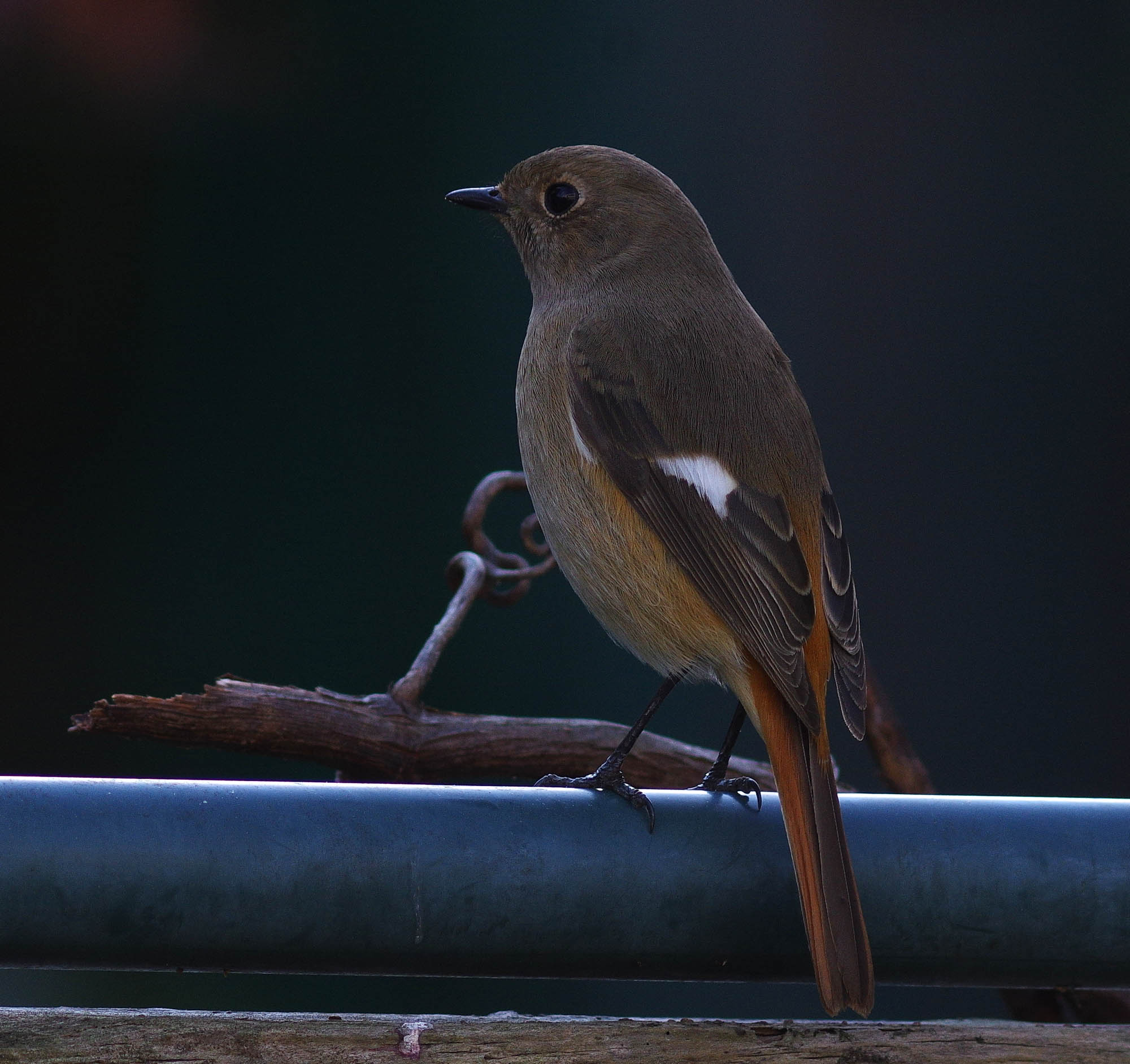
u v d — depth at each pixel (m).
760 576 6.18
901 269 11.16
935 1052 4.52
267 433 10.94
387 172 11.10
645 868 4.33
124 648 10.64
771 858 4.42
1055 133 11.25
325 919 4.15
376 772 6.98
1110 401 11.00
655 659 6.46
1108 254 11.15
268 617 10.74
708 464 6.40
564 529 6.63
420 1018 4.45
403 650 10.67
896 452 11.03
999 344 11.11
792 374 7.00
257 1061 4.34
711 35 11.30
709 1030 4.48
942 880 4.38
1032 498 10.95
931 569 10.88
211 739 6.69
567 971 4.38
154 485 10.82
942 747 10.66
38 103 10.66
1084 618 10.80
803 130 11.23
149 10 10.70
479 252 11.07
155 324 10.91
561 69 11.18
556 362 6.83
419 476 10.93
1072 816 4.47
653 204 7.29
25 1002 9.72
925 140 11.25
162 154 10.91
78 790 4.09
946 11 11.33
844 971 4.12
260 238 11.02
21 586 10.63
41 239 10.77
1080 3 11.29
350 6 11.09
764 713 5.95
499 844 4.26
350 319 11.02
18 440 10.73
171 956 4.11
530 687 10.55
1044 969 4.43
